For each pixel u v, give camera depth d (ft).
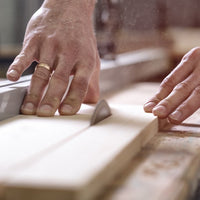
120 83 5.88
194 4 11.18
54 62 3.61
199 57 3.81
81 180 1.75
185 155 2.53
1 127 2.88
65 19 3.80
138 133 2.71
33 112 3.40
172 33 10.04
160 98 3.70
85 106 3.92
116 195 1.84
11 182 1.72
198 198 2.42
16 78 3.44
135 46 8.24
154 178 2.07
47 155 2.15
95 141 2.47
